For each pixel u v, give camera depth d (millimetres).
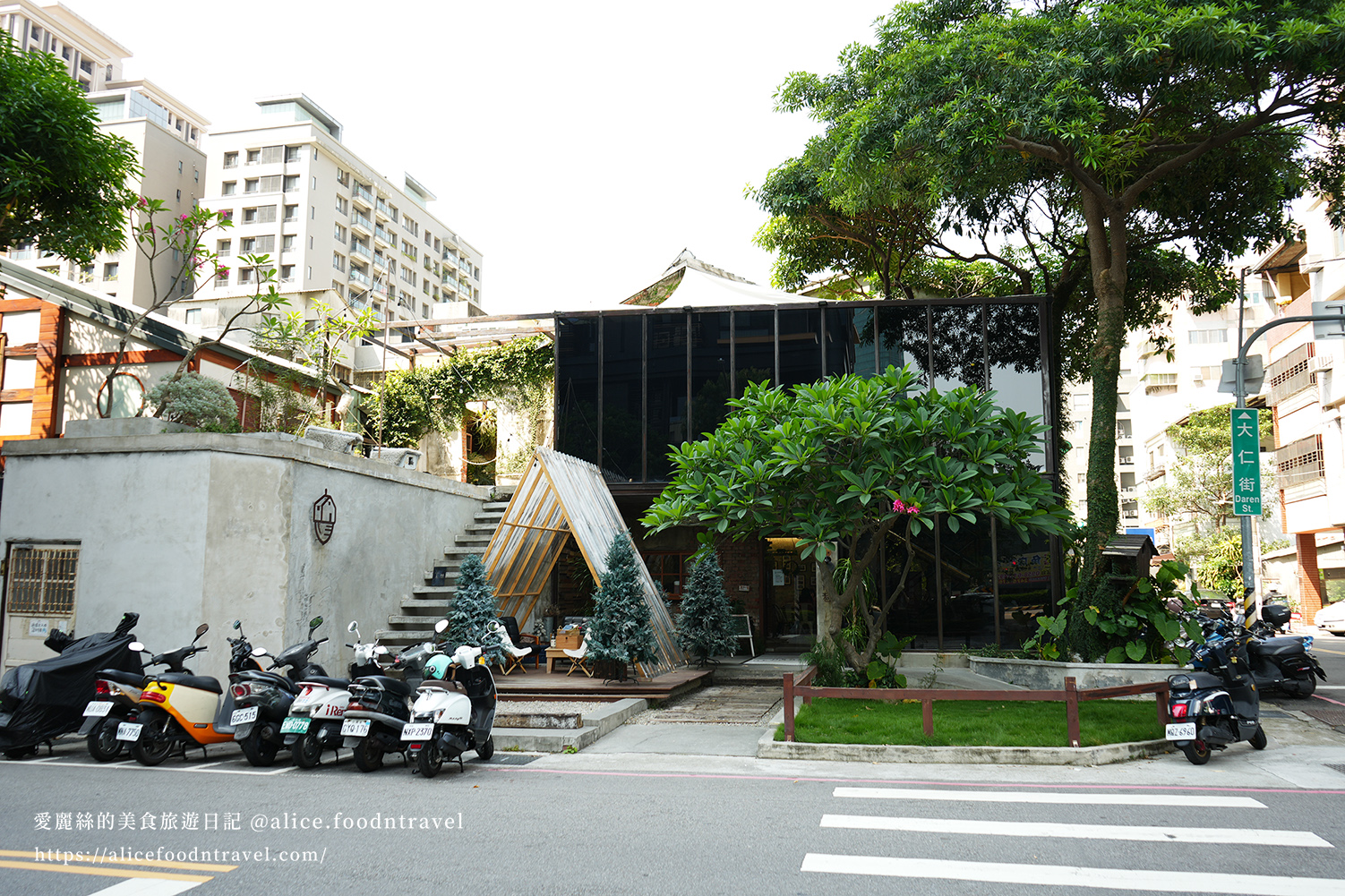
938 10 14367
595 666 11773
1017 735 8328
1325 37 10258
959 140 11703
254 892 4348
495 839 5316
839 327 16688
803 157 17359
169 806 6156
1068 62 10953
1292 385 32781
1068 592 12719
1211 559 34844
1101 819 5793
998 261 18969
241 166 62969
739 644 16578
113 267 56438
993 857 4941
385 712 7699
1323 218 28594
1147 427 56625
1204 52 10547
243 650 8406
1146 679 11305
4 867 4723
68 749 8695
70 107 11336
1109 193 14648
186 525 10086
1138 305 18562
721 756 8141
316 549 10867
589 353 17359
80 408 15148
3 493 10867
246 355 16594
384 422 20016
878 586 15664
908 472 9359
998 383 15977
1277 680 11500
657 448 16844
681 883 4496
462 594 11672
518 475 19219
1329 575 31906
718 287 17641
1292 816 5871
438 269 78625
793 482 9961
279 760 8289
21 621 10570
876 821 5742
